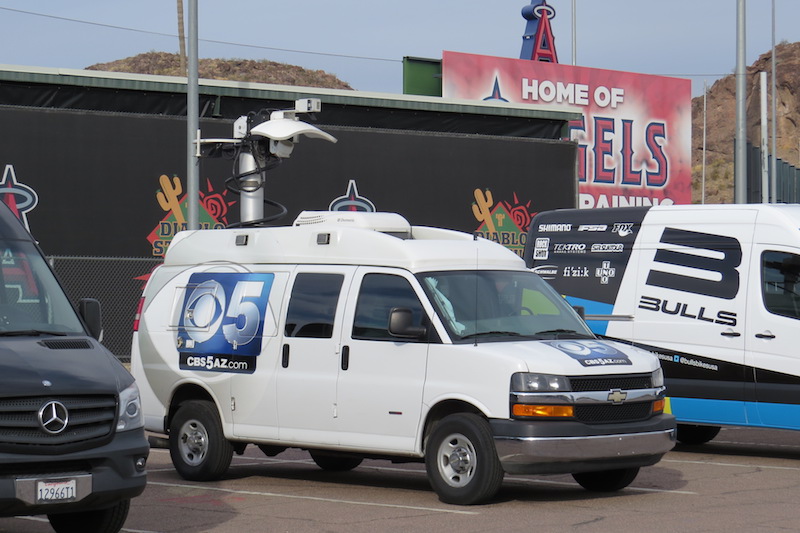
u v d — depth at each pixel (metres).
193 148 19.12
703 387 13.66
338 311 11.27
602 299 14.70
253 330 11.84
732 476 12.16
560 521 9.50
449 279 10.99
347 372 11.08
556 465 10.02
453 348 10.44
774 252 13.31
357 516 9.89
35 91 24.23
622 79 38.53
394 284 11.02
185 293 12.56
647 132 39.03
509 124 29.55
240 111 26.16
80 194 23.72
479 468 10.11
